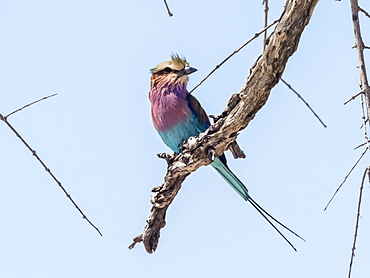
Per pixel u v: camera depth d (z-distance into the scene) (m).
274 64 8.37
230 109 9.45
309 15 7.92
